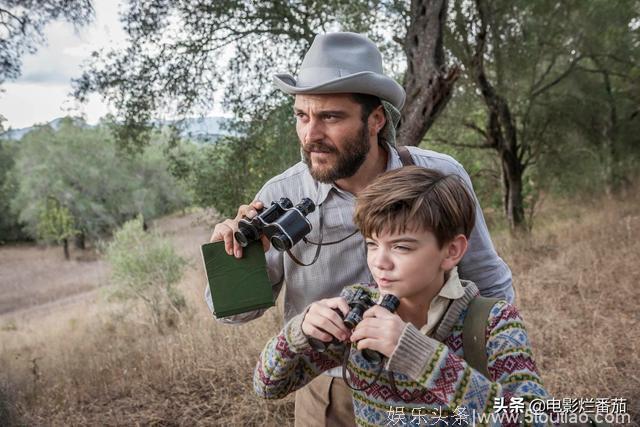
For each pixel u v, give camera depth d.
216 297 1.55
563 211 13.74
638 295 5.66
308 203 1.63
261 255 1.59
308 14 5.90
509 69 9.48
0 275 30.14
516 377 1.19
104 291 10.84
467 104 9.84
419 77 4.44
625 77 12.12
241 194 6.96
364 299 1.26
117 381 4.75
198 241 16.92
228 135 6.69
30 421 4.10
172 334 6.46
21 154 36.72
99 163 36.31
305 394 1.86
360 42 1.67
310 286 1.83
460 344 1.30
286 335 1.33
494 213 14.22
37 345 8.56
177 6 5.80
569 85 11.73
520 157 11.43
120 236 9.52
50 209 34.84
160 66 6.09
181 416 3.89
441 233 1.22
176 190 37.34
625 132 13.14
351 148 1.60
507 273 1.88
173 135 6.90
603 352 4.20
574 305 5.59
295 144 6.30
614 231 9.07
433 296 1.31
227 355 4.72
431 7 4.54
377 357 1.22
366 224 1.24
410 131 4.37
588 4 9.79
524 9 9.19
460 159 12.35
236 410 3.82
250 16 5.92
